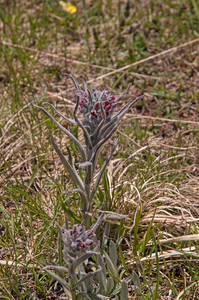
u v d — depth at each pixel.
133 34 4.91
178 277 2.40
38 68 4.29
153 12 5.28
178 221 2.60
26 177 3.15
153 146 3.50
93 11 5.24
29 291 2.34
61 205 2.43
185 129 3.69
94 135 1.94
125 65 4.46
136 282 2.15
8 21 4.95
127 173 3.14
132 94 4.09
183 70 4.34
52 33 4.83
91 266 2.43
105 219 2.20
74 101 3.97
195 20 5.05
